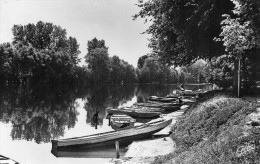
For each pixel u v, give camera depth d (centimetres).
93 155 1975
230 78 3366
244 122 1316
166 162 1310
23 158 1934
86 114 4122
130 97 7400
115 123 2808
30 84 8900
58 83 9825
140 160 1528
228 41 1119
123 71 13888
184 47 2655
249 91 2556
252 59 2477
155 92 9706
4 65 7631
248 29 1060
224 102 1923
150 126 2350
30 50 8538
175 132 2028
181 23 2456
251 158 940
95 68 11800
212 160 1035
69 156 1966
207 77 3962
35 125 3180
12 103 4922
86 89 9869
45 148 2234
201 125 1741
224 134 1280
